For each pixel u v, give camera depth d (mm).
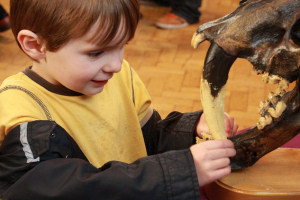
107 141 863
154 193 640
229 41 629
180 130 904
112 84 899
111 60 705
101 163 855
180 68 2045
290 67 636
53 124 706
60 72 715
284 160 802
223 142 693
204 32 642
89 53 685
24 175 653
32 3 674
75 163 667
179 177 646
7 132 717
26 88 765
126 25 682
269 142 729
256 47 631
